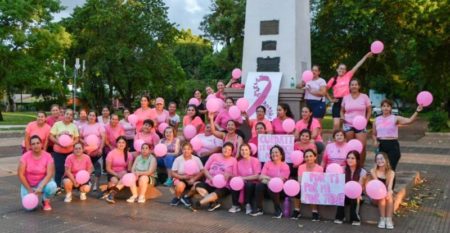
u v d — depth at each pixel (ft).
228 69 110.11
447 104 99.09
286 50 36.22
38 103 156.87
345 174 24.61
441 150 55.88
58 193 29.27
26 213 24.08
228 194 26.00
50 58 106.52
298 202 24.20
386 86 137.39
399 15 78.02
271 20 36.76
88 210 24.98
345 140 27.27
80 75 122.52
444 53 82.07
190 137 31.83
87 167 27.73
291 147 26.96
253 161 25.81
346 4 75.56
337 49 83.71
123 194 28.35
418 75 91.56
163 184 32.86
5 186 31.30
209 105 30.66
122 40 122.52
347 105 28.96
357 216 23.02
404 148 58.29
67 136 28.71
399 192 26.40
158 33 126.41
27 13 98.84
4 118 124.88
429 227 22.11
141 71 124.06
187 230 21.25
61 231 20.76
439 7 75.25
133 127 35.04
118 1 123.44
